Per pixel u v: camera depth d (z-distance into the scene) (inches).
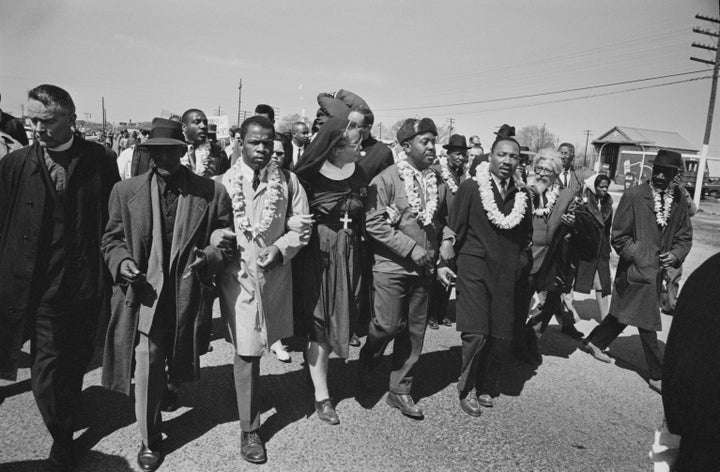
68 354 114.7
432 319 228.7
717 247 537.6
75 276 115.4
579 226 221.1
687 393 52.8
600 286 255.0
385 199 145.2
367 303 170.4
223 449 124.4
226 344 190.2
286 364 179.3
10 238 111.3
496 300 148.3
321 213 140.1
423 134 146.5
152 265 113.3
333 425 139.6
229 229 119.3
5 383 152.9
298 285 141.6
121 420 134.9
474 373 152.2
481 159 241.4
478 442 136.3
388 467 122.0
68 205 115.1
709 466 51.9
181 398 148.6
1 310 110.1
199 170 217.5
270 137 125.3
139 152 203.2
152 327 113.0
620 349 221.8
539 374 187.6
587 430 146.7
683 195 183.8
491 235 147.7
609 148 1782.7
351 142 138.8
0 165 113.2
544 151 186.5
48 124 108.8
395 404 151.1
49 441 123.4
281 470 117.8
